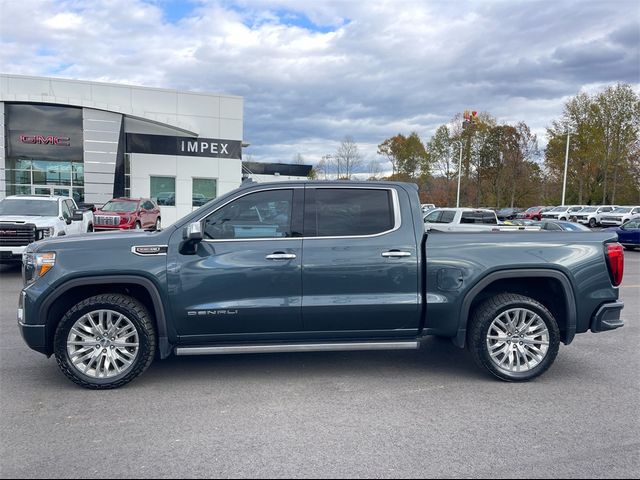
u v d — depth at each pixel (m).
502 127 61.97
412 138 73.31
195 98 29.39
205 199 30.16
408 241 5.03
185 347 4.87
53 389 4.83
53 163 27.09
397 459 3.50
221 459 3.49
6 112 25.94
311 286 4.91
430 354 6.11
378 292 4.98
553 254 5.08
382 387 4.96
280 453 3.58
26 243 11.59
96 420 4.12
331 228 5.02
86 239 4.89
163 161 29.03
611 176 56.75
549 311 5.18
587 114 56.78
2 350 6.09
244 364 5.66
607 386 5.01
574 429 4.00
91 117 26.75
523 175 57.06
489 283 5.04
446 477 3.27
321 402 4.55
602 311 5.11
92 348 4.80
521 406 4.48
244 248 4.88
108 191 27.36
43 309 4.73
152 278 4.76
